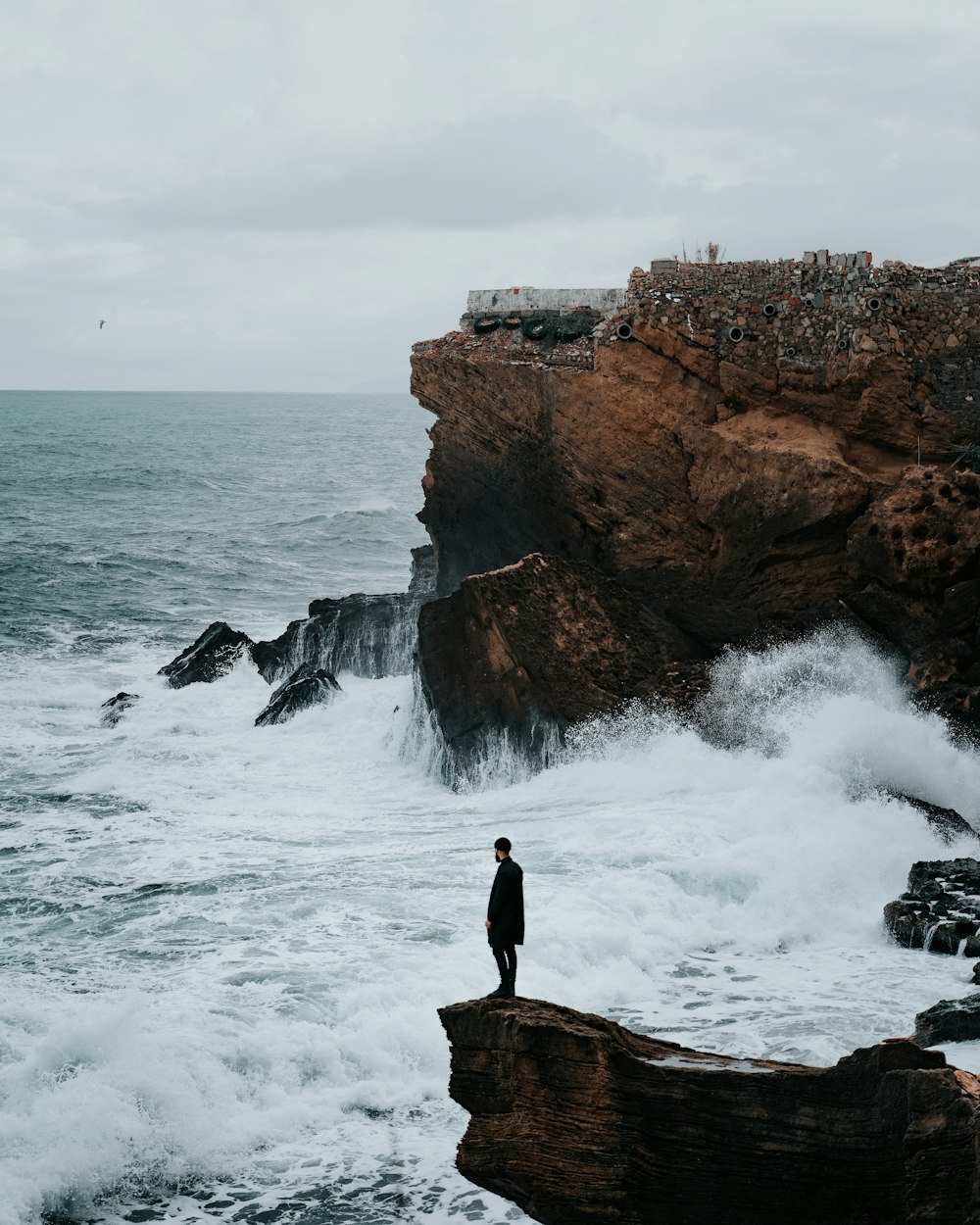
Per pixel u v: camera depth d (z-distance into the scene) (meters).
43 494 97.81
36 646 45.47
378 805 26.88
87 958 16.97
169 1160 12.41
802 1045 14.50
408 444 177.00
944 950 18.05
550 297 33.28
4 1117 12.38
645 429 31.03
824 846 20.75
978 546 27.20
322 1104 13.52
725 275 31.06
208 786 28.47
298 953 16.88
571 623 28.52
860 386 30.14
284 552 70.31
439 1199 11.95
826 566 29.28
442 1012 11.13
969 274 30.14
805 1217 10.18
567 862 20.70
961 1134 9.62
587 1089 10.50
